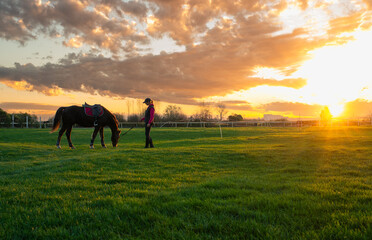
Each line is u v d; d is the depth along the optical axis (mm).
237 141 16688
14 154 10398
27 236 2734
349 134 21719
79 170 6676
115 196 4074
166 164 7535
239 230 2729
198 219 3020
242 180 5195
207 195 4039
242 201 3660
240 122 42875
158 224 2910
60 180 5426
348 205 3357
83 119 12523
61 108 12555
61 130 12602
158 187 4730
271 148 10859
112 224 2975
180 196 4004
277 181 5125
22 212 3412
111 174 6145
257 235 2594
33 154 10602
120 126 39969
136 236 2705
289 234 2605
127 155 8766
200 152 9484
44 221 3082
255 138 18453
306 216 3049
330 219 2932
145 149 10688
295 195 3895
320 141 14375
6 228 2850
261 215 3098
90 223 2965
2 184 5160
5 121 36219
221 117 47156
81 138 23062
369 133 22641
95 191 4492
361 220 2803
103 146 13422
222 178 5453
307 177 5383
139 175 5977
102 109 12773
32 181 5383
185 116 45812
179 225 2881
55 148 12422
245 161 8031
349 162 7234
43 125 38625
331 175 5691
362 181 4961
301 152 9289
